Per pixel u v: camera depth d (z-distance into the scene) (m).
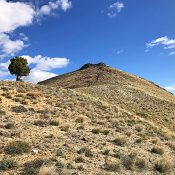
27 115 28.88
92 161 19.00
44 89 49.41
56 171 15.88
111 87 106.88
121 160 20.12
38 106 34.81
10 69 88.38
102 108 44.97
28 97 38.25
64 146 20.97
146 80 178.38
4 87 41.97
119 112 46.91
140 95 101.94
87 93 93.31
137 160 20.70
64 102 41.12
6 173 14.98
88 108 41.06
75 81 141.75
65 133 24.77
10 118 26.31
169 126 66.19
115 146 24.14
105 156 20.42
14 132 21.94
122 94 97.94
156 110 84.12
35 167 15.88
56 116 31.05
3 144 18.80
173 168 21.64
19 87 46.22
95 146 22.73
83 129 27.92
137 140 27.81
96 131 27.38
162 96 132.38
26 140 20.62
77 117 33.06
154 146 26.27
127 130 32.38
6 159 16.30
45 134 23.22
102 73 151.38
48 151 19.22
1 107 30.22
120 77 147.50
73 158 18.81
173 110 89.81
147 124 42.06
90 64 181.00
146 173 19.23
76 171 16.59
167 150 27.72
